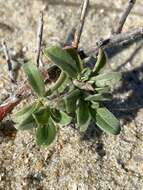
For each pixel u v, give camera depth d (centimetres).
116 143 12
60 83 11
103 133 12
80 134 12
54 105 10
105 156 12
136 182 12
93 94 10
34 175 11
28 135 12
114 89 13
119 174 12
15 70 13
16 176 11
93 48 12
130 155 12
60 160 12
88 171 12
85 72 11
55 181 11
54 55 10
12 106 12
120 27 12
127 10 11
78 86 11
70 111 10
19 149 12
